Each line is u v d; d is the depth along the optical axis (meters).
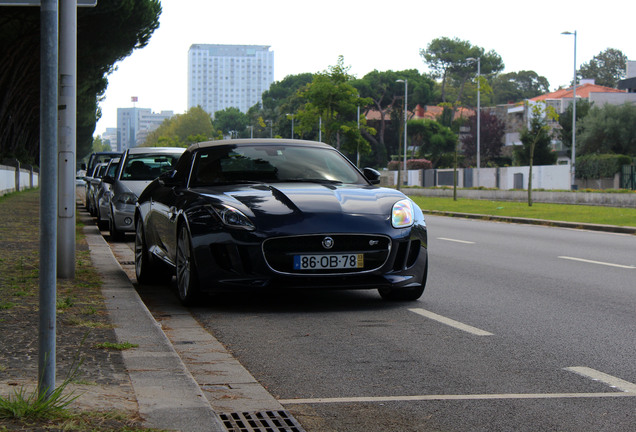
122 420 3.62
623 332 6.46
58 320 6.26
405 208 7.63
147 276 9.38
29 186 52.88
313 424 4.02
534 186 56.34
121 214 15.52
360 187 8.09
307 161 8.59
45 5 3.59
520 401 4.43
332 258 7.13
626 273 10.57
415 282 7.61
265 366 5.32
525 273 10.56
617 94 80.19
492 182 60.75
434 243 15.41
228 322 6.91
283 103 137.12
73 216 8.88
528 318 7.11
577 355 5.60
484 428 3.94
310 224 7.12
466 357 5.54
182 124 176.38
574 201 36.22
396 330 6.54
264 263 7.07
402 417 4.13
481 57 125.12
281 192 7.59
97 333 5.79
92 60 34.84
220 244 7.20
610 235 17.72
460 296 8.45
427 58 125.88
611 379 4.92
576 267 11.28
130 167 16.30
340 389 4.71
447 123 106.25
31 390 4.02
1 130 45.75
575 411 4.22
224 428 3.60
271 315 7.25
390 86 110.69
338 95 60.88
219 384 4.84
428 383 4.84
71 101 8.82
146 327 6.04
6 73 38.00
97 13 30.72
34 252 11.55
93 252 12.05
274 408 4.30
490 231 18.97
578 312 7.45
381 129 108.00
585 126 65.06
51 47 3.60
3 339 5.45
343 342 6.07
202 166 8.42
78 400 3.91
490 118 93.88
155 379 4.45
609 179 52.44
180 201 7.93
